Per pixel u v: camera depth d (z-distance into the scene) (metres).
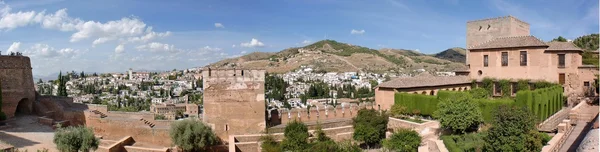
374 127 38.47
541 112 40.31
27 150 30.72
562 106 49.12
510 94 53.34
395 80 52.53
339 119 44.91
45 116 42.41
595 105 40.50
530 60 51.88
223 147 36.56
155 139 37.69
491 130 26.23
